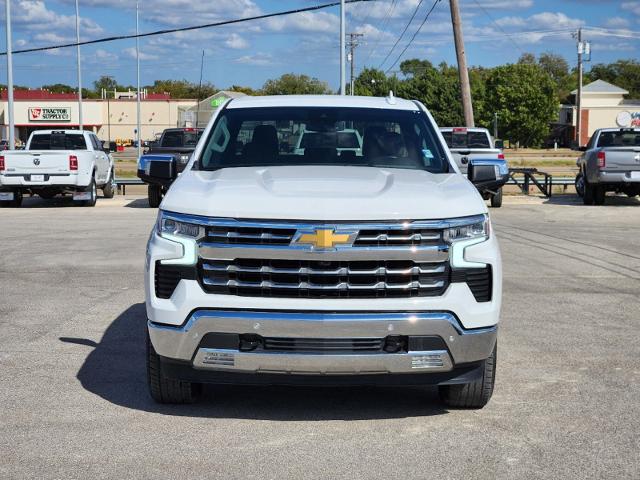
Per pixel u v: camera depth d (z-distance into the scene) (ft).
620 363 21.79
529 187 95.40
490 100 338.54
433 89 348.79
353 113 21.58
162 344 16.17
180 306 15.87
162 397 17.78
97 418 17.21
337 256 15.53
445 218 15.93
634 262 39.34
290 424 16.98
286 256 15.60
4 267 36.86
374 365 15.67
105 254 40.75
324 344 15.57
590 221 57.82
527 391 19.31
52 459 14.93
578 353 22.82
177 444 15.74
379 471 14.47
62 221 56.29
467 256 16.02
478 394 17.48
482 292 16.30
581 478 14.20
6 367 21.09
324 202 15.85
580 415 17.57
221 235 15.79
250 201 16.01
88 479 14.05
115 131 339.77
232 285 15.78
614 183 67.72
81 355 22.33
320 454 15.28
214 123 21.29
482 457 15.16
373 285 15.64
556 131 375.86
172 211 16.38
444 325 15.72
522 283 33.88
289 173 18.52
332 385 16.12
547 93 336.08
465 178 19.22
